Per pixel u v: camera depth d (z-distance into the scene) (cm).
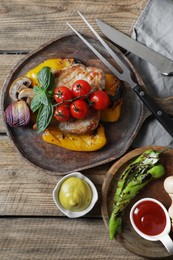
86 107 61
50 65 66
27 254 65
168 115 65
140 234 61
